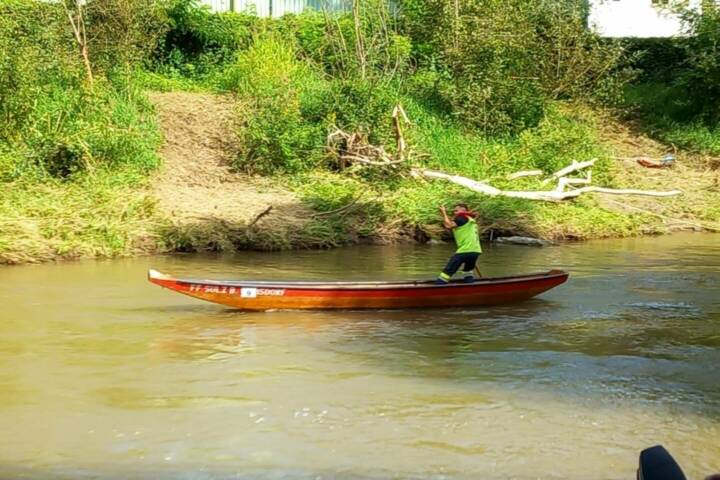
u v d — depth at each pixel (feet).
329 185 65.87
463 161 74.54
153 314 38.27
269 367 30.35
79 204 55.93
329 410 26.02
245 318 37.91
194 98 80.02
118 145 63.77
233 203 61.52
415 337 34.91
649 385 28.86
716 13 92.94
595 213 67.72
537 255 56.65
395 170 68.95
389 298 39.75
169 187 63.82
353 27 85.66
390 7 92.63
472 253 40.83
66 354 31.65
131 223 54.85
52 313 37.93
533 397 27.45
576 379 29.40
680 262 53.98
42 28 68.23
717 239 65.16
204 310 39.27
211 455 22.66
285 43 85.40
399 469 21.91
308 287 38.96
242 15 89.86
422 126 77.51
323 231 58.90
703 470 22.15
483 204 64.23
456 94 82.53
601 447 23.44
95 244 52.06
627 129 93.71
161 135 70.74
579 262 53.83
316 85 77.71
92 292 42.37
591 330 36.40
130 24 74.69
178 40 88.53
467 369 30.40
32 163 59.93
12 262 49.47
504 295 41.37
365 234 60.59
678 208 73.41
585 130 80.53
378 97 73.46
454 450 23.13
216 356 31.68
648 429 24.79
